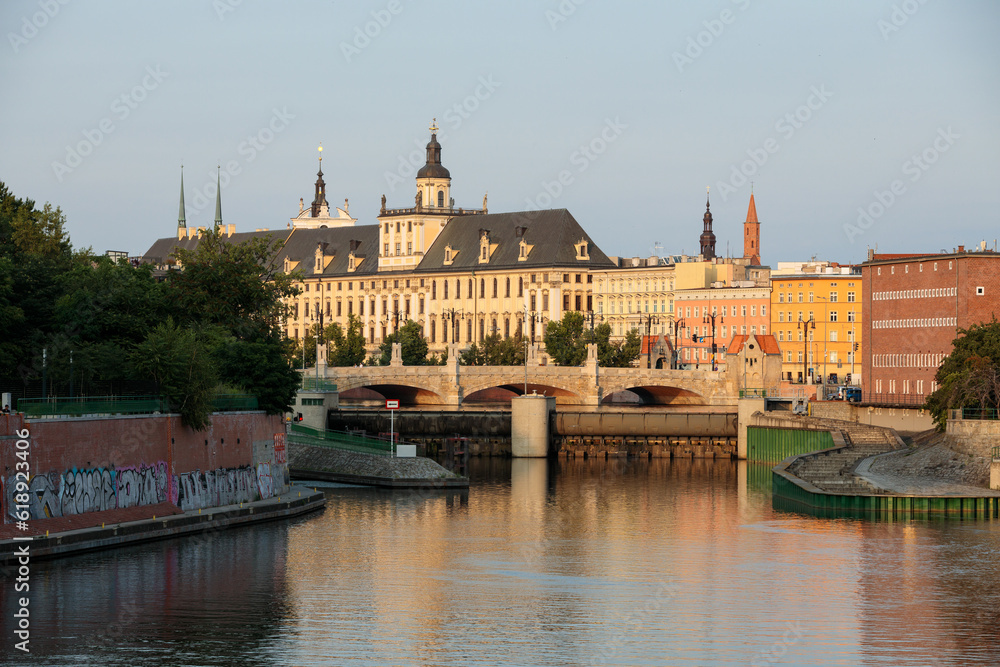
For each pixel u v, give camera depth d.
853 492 180.00
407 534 160.12
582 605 125.38
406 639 113.75
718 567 141.75
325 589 129.62
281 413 178.00
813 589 131.62
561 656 109.94
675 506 188.50
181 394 152.88
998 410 194.38
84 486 139.00
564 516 177.62
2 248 174.75
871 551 149.62
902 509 174.00
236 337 188.88
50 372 153.00
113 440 142.88
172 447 151.75
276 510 165.38
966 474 187.75
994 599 127.62
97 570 131.25
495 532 163.38
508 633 115.81
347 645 112.00
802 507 184.62
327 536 156.12
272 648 110.69
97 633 113.25
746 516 177.25
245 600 124.19
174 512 150.75
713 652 111.00
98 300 166.00
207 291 192.00
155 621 117.06
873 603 126.19
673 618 121.06
